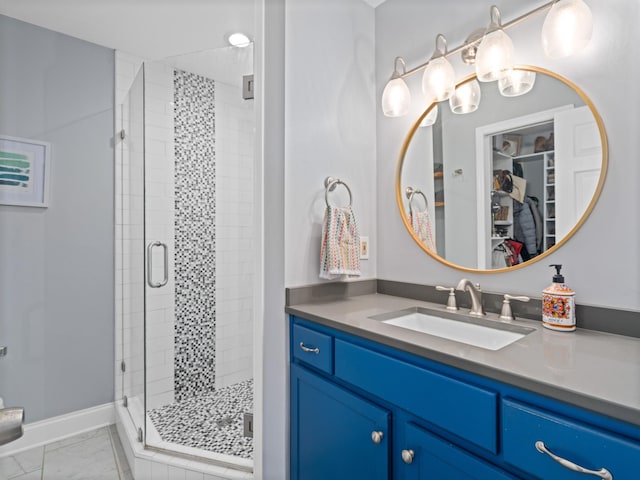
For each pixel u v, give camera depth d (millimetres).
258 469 1499
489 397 786
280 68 1488
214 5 1881
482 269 1402
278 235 1495
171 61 2148
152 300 2180
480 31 1387
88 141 2211
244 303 2283
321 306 1456
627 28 1055
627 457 590
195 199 2297
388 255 1781
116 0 1832
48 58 2082
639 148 1028
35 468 1796
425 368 936
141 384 2059
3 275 1958
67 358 2139
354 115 1762
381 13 1844
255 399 1535
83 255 2195
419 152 1647
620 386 673
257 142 1574
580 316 1115
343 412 1177
